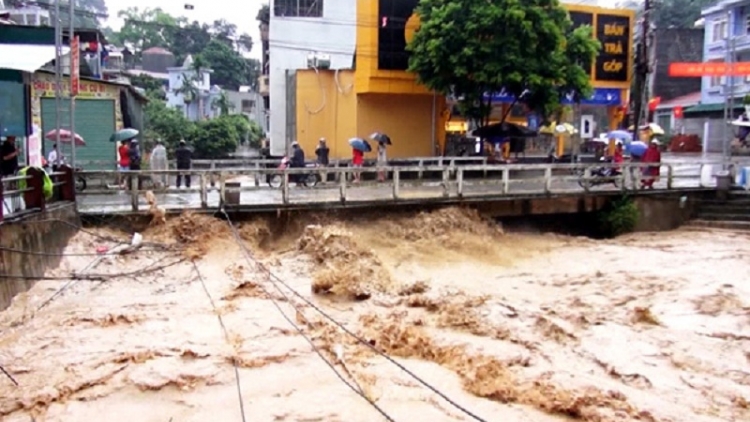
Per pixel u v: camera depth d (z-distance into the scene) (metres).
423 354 9.50
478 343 9.89
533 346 9.79
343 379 8.38
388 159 24.55
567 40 26.38
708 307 12.07
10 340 9.49
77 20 53.81
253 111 63.97
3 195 10.98
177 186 19.38
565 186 22.36
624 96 33.31
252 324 10.48
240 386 8.12
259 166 27.00
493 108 30.91
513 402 7.86
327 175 23.28
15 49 13.98
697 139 43.56
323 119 28.39
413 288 12.92
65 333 9.84
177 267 13.90
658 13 56.41
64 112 22.75
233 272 13.76
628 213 20.97
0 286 10.45
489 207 19.50
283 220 17.14
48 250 12.88
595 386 8.27
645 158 23.22
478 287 13.78
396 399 7.82
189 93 56.41
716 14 40.94
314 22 31.53
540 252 17.91
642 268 15.86
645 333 10.54
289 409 7.46
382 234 17.52
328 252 14.77
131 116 26.70
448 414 7.44
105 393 7.84
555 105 25.67
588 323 11.01
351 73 27.84
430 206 18.62
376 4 26.41
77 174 15.80
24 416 7.25
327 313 11.39
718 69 24.30
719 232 21.06
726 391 8.27
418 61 25.22
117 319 10.55
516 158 29.09
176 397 7.80
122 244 14.70
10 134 12.88
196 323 10.50
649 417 7.45
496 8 23.50
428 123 28.45
